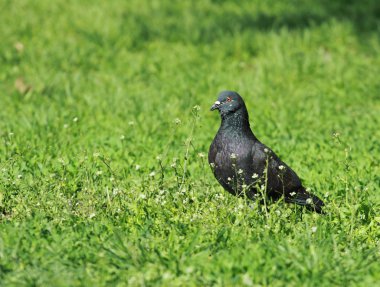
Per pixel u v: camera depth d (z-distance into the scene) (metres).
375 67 19.75
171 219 9.50
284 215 9.66
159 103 16.81
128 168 12.00
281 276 8.00
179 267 8.16
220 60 20.48
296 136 14.38
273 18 24.17
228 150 10.16
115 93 17.39
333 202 10.22
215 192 10.63
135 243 8.70
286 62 19.78
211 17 24.22
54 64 19.73
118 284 7.82
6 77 18.77
